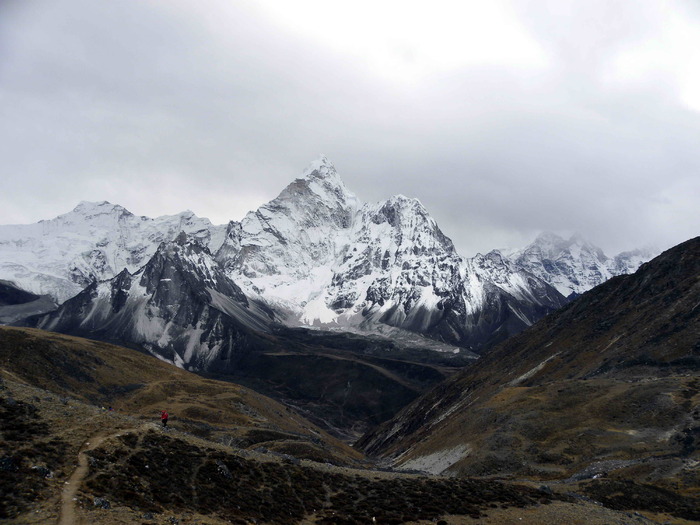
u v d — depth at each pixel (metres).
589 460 103.75
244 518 50.78
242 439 128.25
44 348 142.38
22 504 40.09
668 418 108.44
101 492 45.41
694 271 175.88
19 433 51.03
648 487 82.88
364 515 57.97
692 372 129.00
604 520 62.62
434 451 146.12
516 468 109.81
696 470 86.81
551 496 73.69
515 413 131.00
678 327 149.50
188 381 173.88
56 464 47.59
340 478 69.62
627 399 119.88
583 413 121.31
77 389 135.00
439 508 62.53
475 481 78.44
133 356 178.75
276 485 60.66
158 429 64.38
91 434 55.94
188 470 56.03
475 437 132.00
